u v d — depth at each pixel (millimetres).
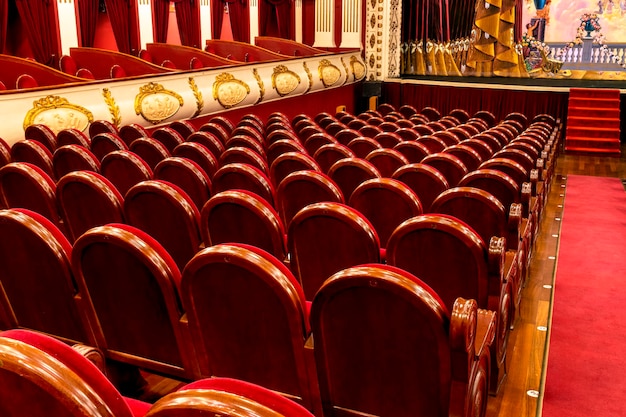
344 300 1830
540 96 13305
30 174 3477
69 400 1157
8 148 5098
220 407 1048
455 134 7383
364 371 1942
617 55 14289
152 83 8758
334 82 13594
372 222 3566
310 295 2971
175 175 4020
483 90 13867
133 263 2191
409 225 2541
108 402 1290
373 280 1745
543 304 4289
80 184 3254
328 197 3604
